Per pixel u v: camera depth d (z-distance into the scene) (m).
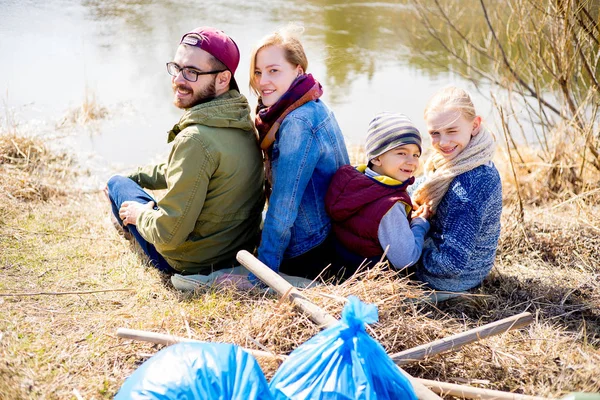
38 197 4.99
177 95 3.59
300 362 2.36
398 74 8.59
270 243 3.54
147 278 3.78
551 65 5.39
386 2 12.31
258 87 3.58
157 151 6.45
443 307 3.57
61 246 4.15
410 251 3.35
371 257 3.46
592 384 2.83
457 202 3.40
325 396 2.22
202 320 3.22
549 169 5.34
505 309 3.57
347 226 3.50
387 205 3.32
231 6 11.91
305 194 3.58
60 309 3.42
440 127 3.38
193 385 2.16
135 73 8.52
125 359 3.01
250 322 3.05
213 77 3.52
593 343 3.27
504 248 4.30
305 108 3.47
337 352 2.31
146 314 3.38
